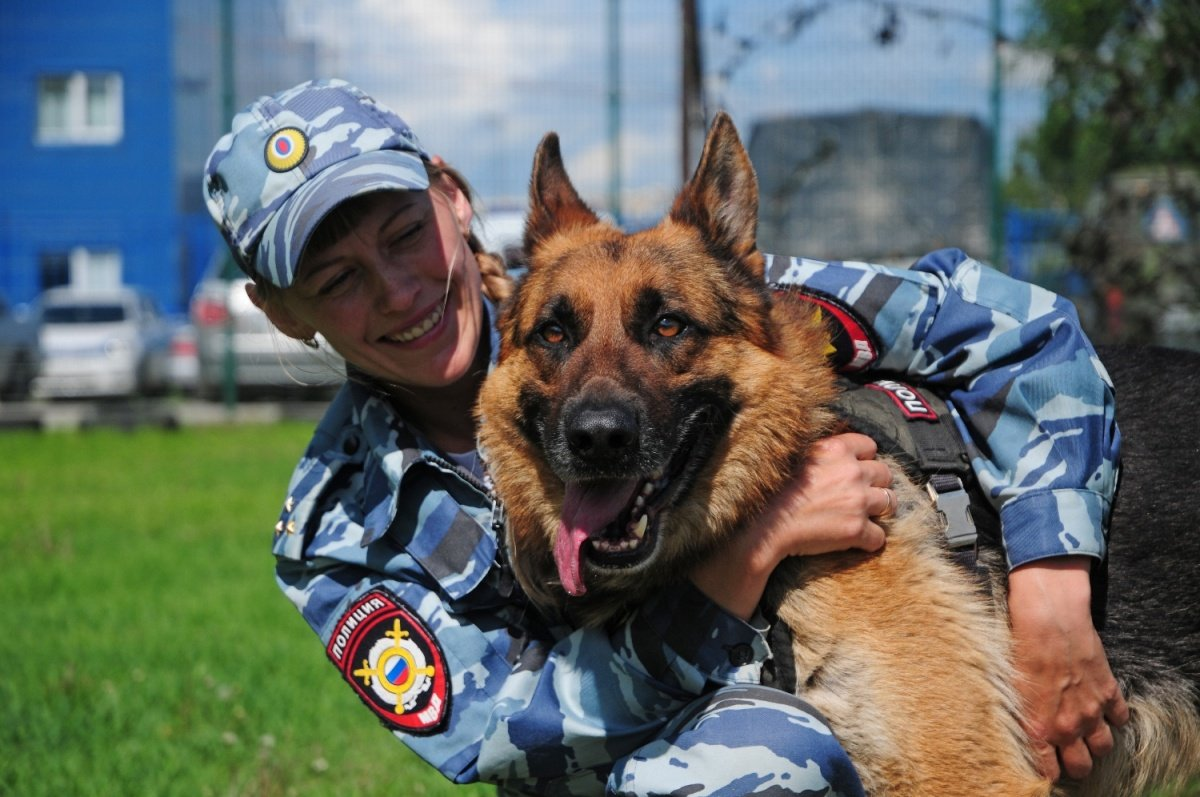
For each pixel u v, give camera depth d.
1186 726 3.30
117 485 11.36
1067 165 9.34
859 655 2.99
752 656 3.04
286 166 3.35
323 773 4.47
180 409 17.61
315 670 5.67
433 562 3.31
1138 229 8.75
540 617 3.41
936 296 3.42
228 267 17.81
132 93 23.81
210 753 4.64
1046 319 3.24
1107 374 3.32
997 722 3.01
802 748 2.84
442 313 3.44
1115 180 8.70
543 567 3.35
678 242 3.39
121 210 23.70
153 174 23.86
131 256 22.27
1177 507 3.28
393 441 3.40
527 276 3.50
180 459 13.13
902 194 12.12
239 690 5.33
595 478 3.10
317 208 3.23
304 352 4.02
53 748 4.69
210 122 24.48
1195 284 8.62
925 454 3.29
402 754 4.68
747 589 3.04
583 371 3.17
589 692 3.09
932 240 11.64
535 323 3.34
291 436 15.05
